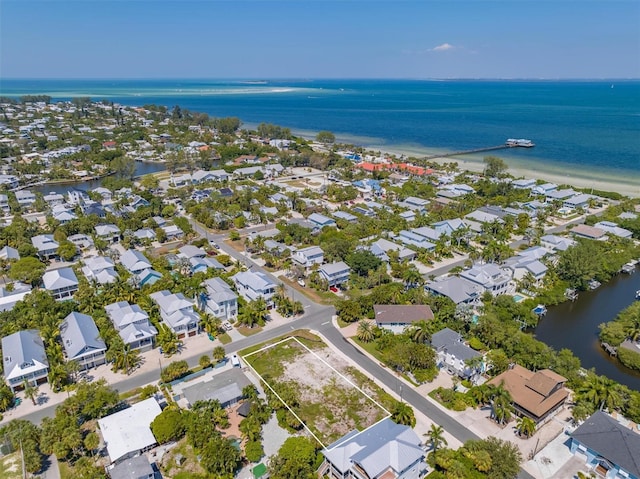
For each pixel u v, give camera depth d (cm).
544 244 15738
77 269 13675
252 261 14738
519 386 8256
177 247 15838
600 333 10619
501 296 11631
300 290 12838
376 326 10812
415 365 9275
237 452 6838
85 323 10138
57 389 8700
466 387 8775
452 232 15988
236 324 11125
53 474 6819
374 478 6256
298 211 19938
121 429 7362
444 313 10688
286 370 9344
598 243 15425
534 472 6838
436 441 6981
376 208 19300
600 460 6812
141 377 9106
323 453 6862
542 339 10819
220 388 8475
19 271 12781
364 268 13300
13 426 7256
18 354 8862
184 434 7556
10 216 18912
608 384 8138
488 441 6969
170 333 10100
